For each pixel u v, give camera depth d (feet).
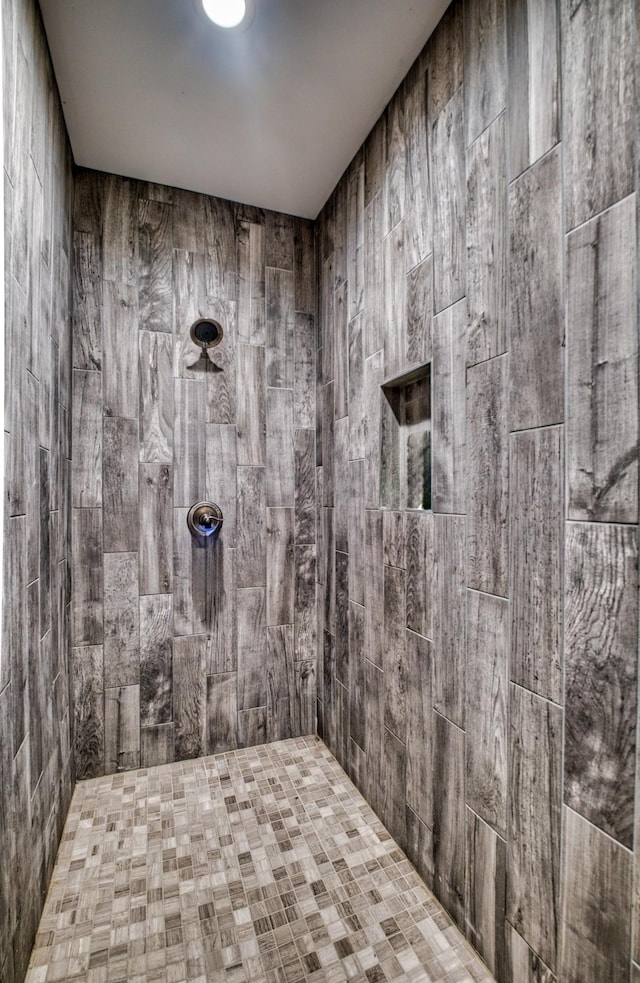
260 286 6.45
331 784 5.57
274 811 5.09
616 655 2.41
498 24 3.18
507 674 3.17
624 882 2.36
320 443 6.58
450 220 3.73
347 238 5.67
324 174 5.79
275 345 6.54
